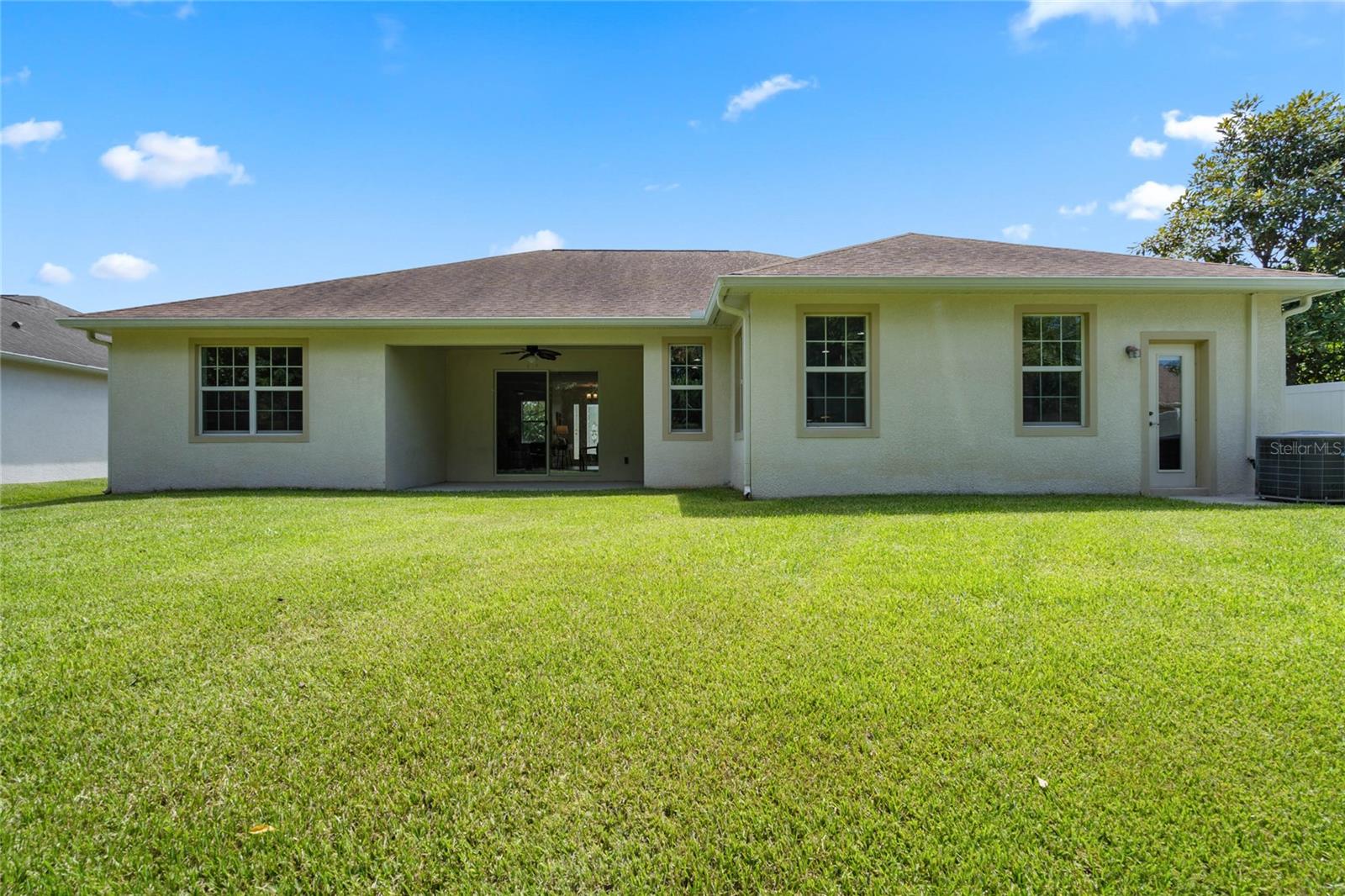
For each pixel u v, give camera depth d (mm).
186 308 10883
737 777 2061
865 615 3379
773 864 1703
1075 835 1767
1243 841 1738
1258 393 8602
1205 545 4797
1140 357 8688
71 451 15242
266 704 2529
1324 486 7293
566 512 7359
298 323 10164
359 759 2178
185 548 5254
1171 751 2131
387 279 12789
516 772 2105
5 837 1811
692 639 3111
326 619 3451
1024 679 2621
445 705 2514
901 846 1750
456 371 13555
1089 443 8727
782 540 5332
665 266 13930
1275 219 14938
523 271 13461
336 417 10695
